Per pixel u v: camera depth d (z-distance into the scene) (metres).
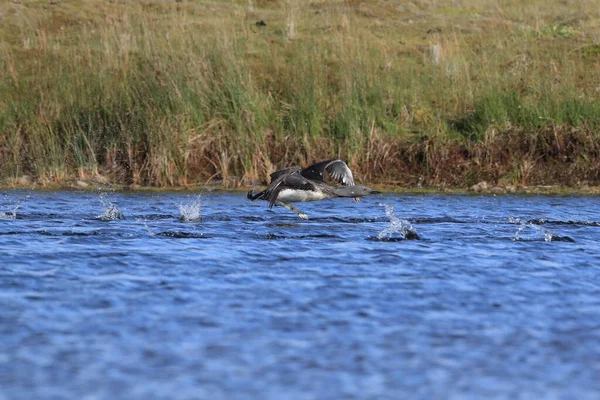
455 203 78.44
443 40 109.31
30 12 114.06
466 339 39.69
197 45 92.06
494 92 91.06
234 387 34.03
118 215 68.88
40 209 72.44
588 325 41.84
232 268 51.47
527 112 89.62
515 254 56.34
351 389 34.03
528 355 37.88
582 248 58.44
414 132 90.06
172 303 44.28
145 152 86.31
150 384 34.19
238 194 82.25
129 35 96.81
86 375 34.97
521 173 86.38
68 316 41.97
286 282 48.50
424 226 66.25
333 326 41.16
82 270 50.44
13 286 46.72
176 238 60.19
